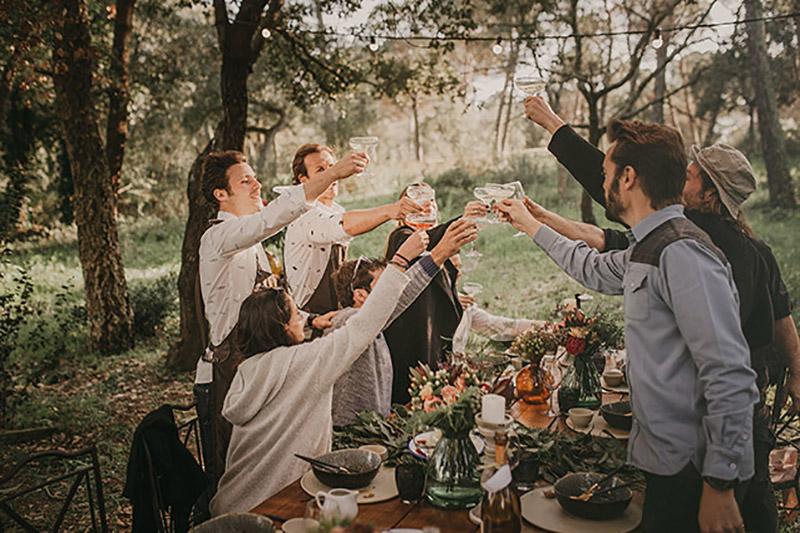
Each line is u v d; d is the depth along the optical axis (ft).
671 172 6.35
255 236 8.99
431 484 7.04
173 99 73.20
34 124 39.68
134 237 65.87
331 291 12.02
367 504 7.18
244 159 10.09
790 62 69.41
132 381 26.16
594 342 10.05
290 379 8.20
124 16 33.22
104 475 17.20
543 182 71.77
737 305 6.22
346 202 73.67
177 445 8.64
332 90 35.32
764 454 8.31
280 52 35.55
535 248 45.39
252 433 8.35
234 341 8.64
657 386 6.14
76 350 30.37
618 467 7.35
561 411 10.06
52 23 23.29
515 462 6.93
